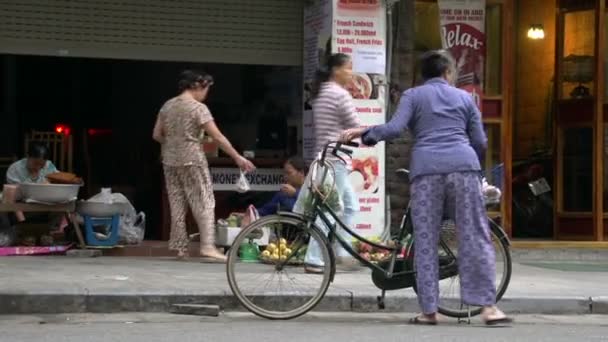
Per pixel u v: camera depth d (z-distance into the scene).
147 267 12.07
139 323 9.30
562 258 15.44
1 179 15.23
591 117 15.91
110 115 16.53
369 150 13.98
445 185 9.06
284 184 14.05
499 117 15.56
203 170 12.48
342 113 11.38
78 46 14.16
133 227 13.88
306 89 14.76
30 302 9.67
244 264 10.17
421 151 9.12
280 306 9.86
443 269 9.52
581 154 16.14
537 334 8.92
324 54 14.20
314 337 8.42
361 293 10.40
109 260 12.83
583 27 16.12
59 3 14.06
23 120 16.39
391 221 14.58
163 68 16.27
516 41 17.53
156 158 15.55
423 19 15.16
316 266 9.83
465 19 15.30
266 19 14.90
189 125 12.30
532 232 16.78
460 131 9.18
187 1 14.58
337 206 10.65
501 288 9.84
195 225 14.20
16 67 16.31
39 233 13.70
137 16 14.38
